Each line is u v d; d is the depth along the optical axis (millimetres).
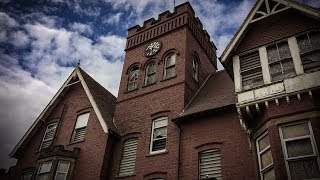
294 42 12609
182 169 14633
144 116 18172
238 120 14430
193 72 20203
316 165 9711
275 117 11133
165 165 15242
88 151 18125
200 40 22906
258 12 13961
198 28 23016
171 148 15648
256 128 12117
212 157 14445
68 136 20109
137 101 19297
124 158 17422
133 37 23562
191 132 15594
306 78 11086
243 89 13039
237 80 13289
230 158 13594
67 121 21188
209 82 20562
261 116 11914
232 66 14477
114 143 18266
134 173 16078
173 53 20281
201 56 22250
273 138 10781
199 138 15117
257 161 11852
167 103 17719
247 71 13430
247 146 13422
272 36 13484
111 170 17141
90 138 18719
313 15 12242
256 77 13016
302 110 10656
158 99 18344
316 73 10969
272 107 11438
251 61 13695
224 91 17172
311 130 10273
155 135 17047
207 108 15570
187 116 15734
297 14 13305
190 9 22266
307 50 12172
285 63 12414
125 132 18281
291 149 10398
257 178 11594
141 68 20938
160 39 21641
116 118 19531
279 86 11562
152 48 21531
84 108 20828
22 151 22141
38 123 22422
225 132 14492
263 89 11945
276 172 10133
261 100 11703
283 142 10617
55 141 20578
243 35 14125
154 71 20359
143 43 22484
